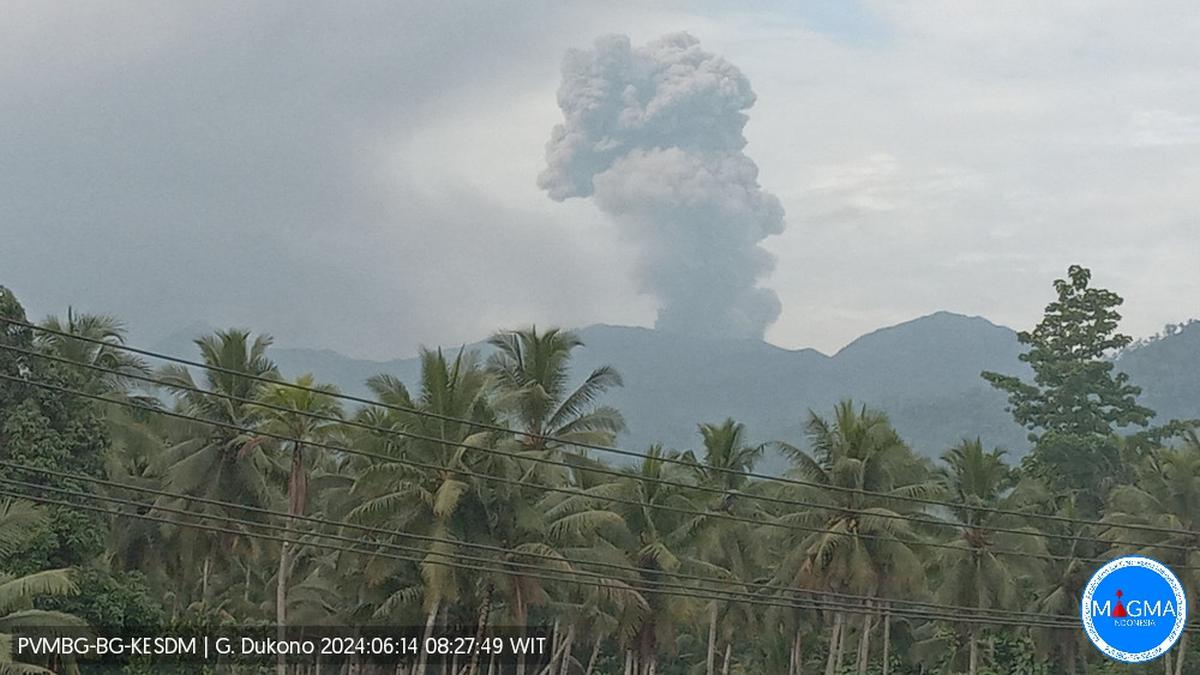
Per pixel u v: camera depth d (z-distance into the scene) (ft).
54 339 171.83
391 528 159.74
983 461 226.58
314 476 181.06
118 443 173.78
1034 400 319.27
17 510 118.52
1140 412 311.06
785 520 207.72
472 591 164.45
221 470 181.37
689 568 200.13
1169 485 229.04
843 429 207.92
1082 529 240.32
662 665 285.64
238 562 209.77
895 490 202.18
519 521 159.12
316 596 188.14
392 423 161.38
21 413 144.46
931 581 237.04
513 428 176.65
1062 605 237.25
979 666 254.68
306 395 161.79
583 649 260.21
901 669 273.54
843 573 200.75
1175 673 245.24
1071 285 320.50
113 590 149.18
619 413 179.83
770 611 235.61
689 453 214.90
